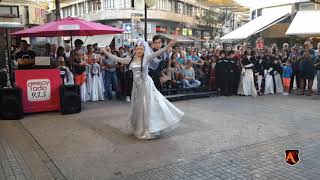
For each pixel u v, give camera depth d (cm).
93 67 1130
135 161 547
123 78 1142
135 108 682
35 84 920
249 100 1162
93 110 968
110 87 1167
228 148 609
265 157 561
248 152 587
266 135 695
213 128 755
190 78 1229
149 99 666
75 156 573
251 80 1262
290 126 774
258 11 2591
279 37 2395
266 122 814
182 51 1288
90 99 1138
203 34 5197
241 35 2131
